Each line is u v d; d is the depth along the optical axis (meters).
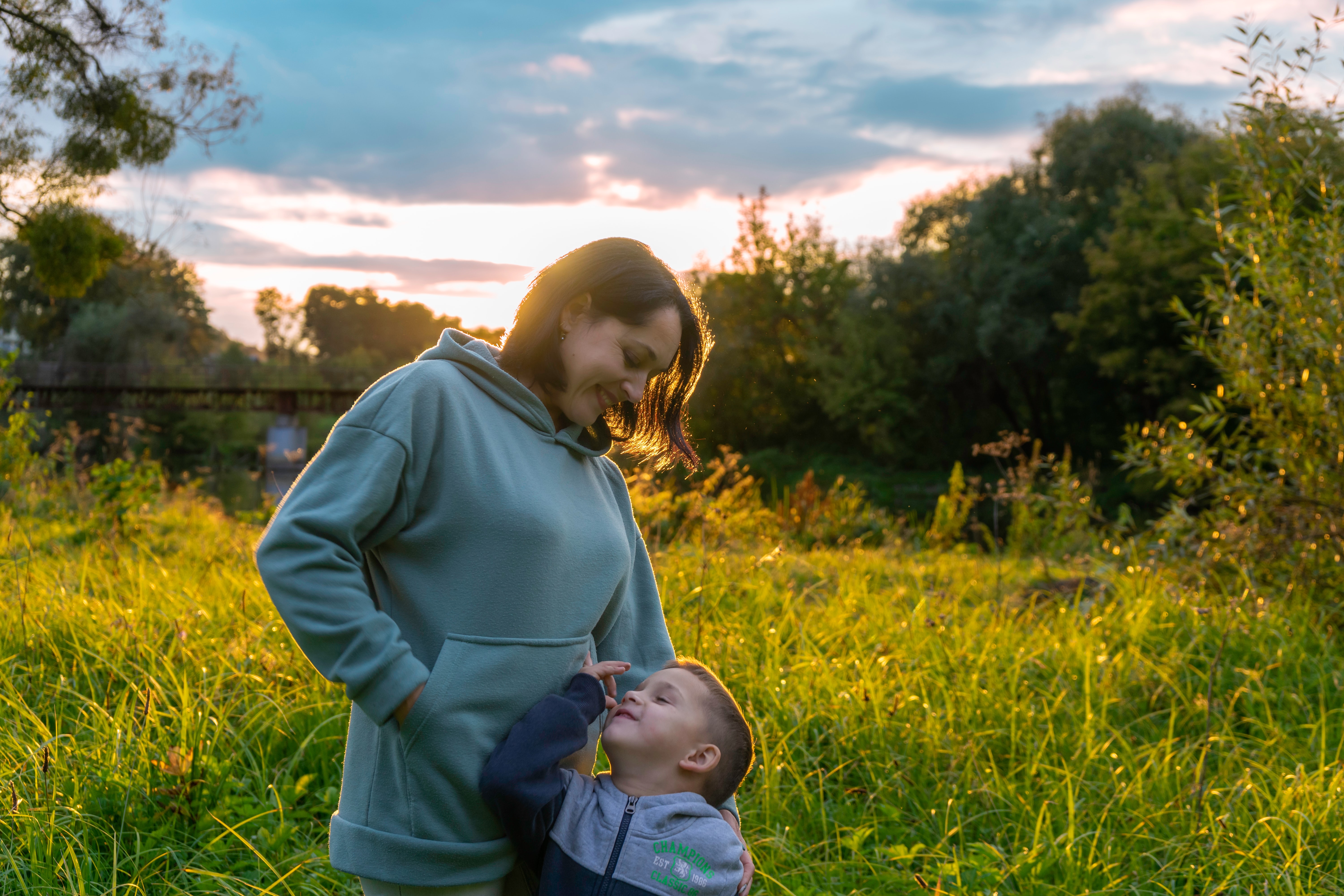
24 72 17.02
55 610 4.03
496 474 1.51
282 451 48.44
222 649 3.76
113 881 2.25
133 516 7.59
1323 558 5.46
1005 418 40.00
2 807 2.48
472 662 1.47
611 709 1.73
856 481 35.06
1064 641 4.68
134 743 2.90
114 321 49.62
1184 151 30.44
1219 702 3.99
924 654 4.27
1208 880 2.70
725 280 43.62
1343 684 4.24
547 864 1.54
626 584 1.79
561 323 1.62
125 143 17.59
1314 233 5.58
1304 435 5.65
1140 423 32.34
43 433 11.31
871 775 3.26
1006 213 37.47
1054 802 3.06
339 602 1.40
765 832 2.90
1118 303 28.08
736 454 8.59
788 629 4.59
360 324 130.50
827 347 40.97
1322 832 2.90
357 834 1.49
